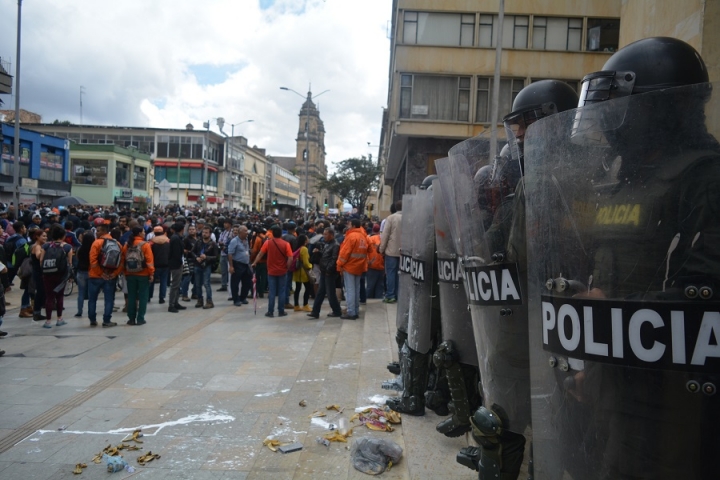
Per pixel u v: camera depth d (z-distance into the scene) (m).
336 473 4.16
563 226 1.60
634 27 6.08
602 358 1.47
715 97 1.36
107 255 9.83
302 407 5.68
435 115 26.89
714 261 1.32
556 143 1.63
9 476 4.21
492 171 2.32
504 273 2.20
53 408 5.68
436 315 4.37
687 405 1.35
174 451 4.63
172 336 9.22
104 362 7.51
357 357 7.45
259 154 96.19
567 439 1.58
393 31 30.81
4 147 36.69
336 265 10.71
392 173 42.75
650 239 1.41
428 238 4.32
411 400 4.89
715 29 4.55
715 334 1.32
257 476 4.15
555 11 26.23
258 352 8.10
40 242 10.41
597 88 1.86
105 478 4.16
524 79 26.62
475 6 26.41
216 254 12.30
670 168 1.40
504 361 2.21
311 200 109.94
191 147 70.62
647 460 1.40
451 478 3.59
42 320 10.59
